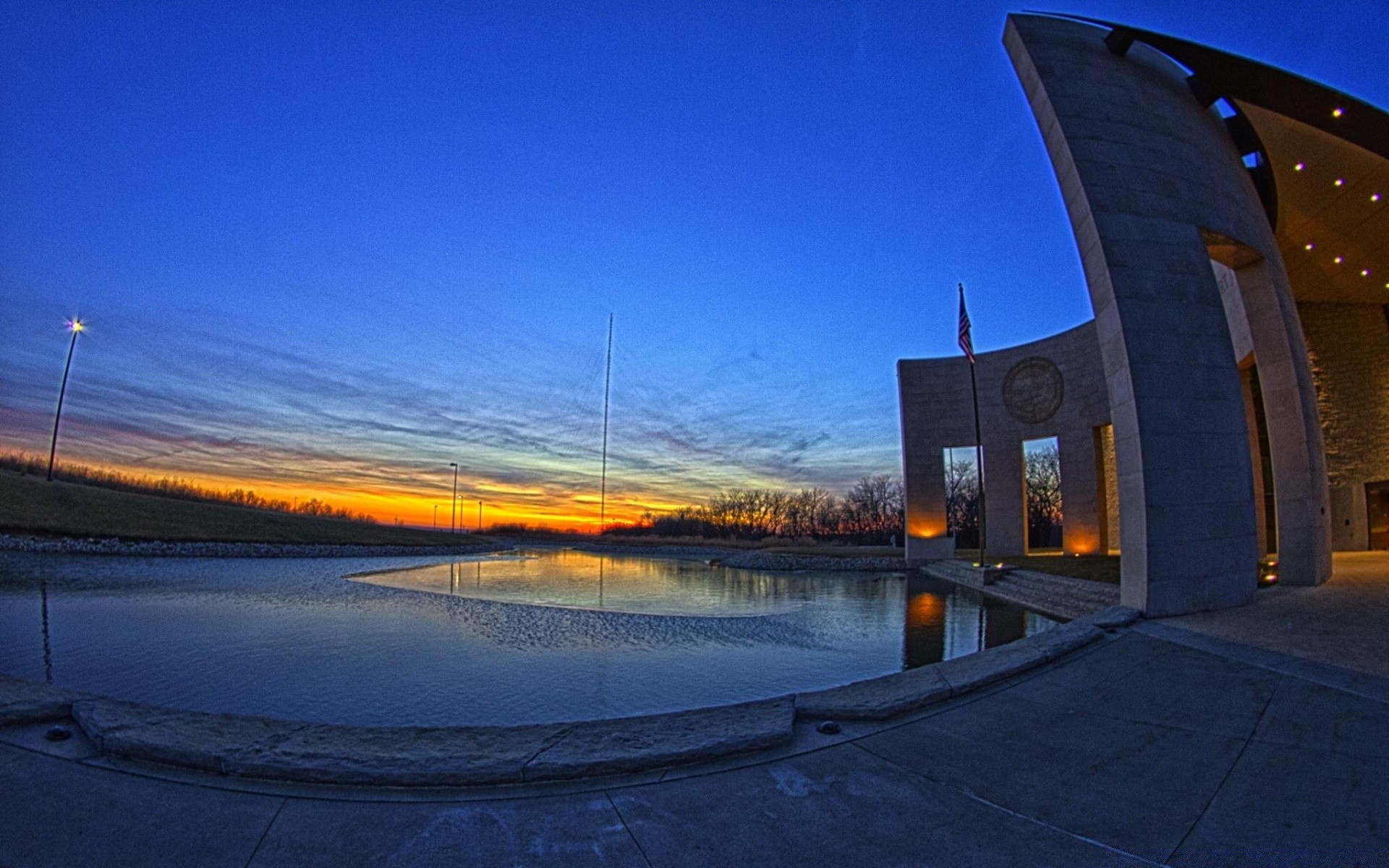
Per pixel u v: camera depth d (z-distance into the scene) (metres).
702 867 3.22
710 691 8.89
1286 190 17.05
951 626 14.83
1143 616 9.98
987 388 32.25
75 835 3.32
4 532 28.86
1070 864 3.31
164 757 4.17
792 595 22.16
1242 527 10.91
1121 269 11.05
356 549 44.22
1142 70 12.91
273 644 11.66
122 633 12.12
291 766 4.07
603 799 3.99
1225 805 4.00
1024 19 12.86
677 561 47.56
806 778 4.38
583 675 9.78
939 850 3.44
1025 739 5.21
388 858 3.22
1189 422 10.71
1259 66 12.72
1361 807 3.89
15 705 4.72
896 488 77.06
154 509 40.22
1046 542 63.97
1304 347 14.75
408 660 10.69
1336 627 8.65
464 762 4.22
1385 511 22.84
